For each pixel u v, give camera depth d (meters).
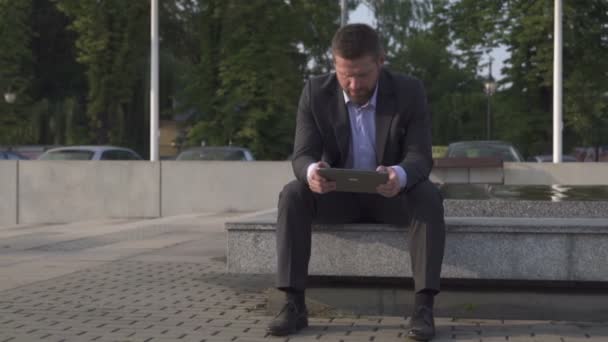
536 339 4.66
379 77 5.09
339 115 5.08
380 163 5.04
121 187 15.59
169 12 45.44
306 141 5.06
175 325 5.20
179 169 15.63
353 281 5.61
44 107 43.59
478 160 15.53
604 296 5.14
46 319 5.41
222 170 15.62
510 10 32.66
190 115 39.53
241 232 5.30
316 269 5.21
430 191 4.73
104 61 36.31
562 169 15.27
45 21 52.12
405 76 5.14
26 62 43.72
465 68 36.53
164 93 43.59
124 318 5.43
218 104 35.44
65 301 6.07
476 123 52.78
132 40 36.34
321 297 5.44
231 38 34.56
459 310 5.29
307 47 41.34
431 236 4.66
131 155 20.23
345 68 4.78
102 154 19.05
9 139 41.94
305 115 5.14
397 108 5.01
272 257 5.27
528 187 7.02
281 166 15.51
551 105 33.12
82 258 8.73
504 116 33.50
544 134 33.19
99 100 36.56
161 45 46.72
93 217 15.58
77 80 53.31
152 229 12.38
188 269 7.82
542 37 31.77
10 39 41.59
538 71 32.00
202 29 35.81
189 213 15.59
